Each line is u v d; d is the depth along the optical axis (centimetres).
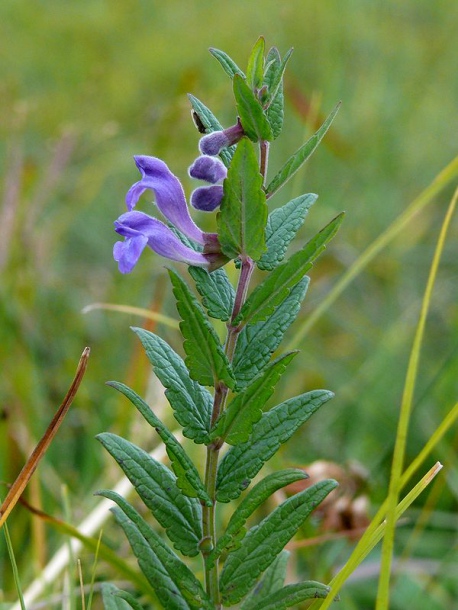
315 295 46
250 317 19
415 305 45
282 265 18
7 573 30
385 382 40
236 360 19
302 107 44
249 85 19
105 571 28
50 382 38
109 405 37
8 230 41
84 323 44
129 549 29
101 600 28
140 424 33
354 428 38
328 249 48
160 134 48
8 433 33
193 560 30
